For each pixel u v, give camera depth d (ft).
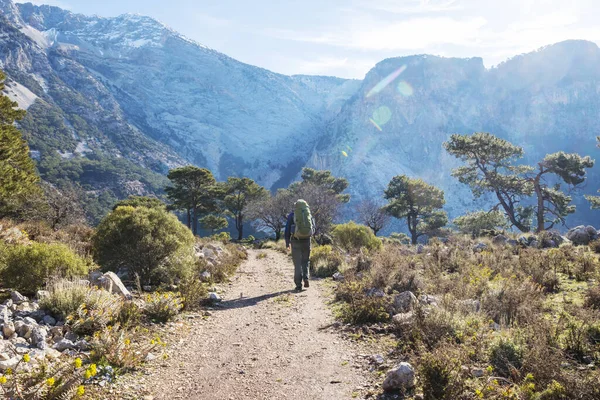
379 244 60.29
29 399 9.44
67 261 22.17
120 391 11.64
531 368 11.51
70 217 91.86
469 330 15.43
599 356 12.90
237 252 67.51
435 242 55.62
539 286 22.61
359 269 35.45
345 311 21.21
